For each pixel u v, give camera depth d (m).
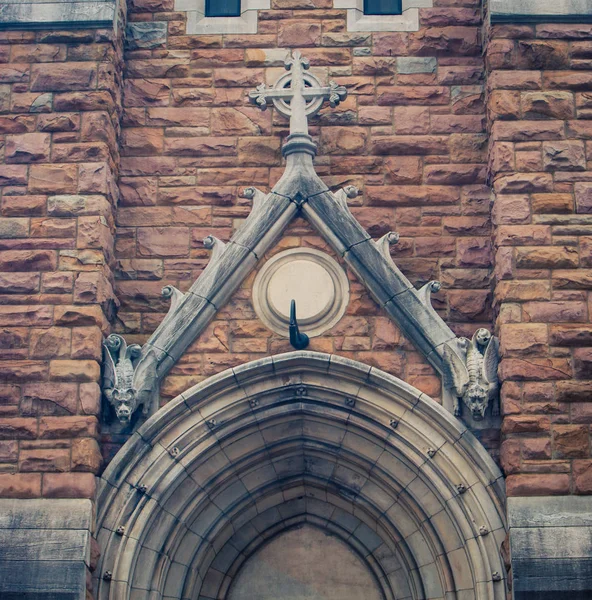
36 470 15.91
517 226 16.78
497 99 17.30
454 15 18.86
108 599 15.77
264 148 18.38
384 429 16.64
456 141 18.28
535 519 15.52
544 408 16.02
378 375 16.56
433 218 17.97
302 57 18.50
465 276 17.69
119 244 17.97
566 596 15.16
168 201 18.16
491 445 16.34
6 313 16.59
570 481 15.70
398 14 19.12
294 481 17.38
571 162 17.03
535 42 17.52
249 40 18.88
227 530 17.42
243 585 17.62
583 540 15.38
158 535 16.34
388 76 18.64
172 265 17.89
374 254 17.05
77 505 15.73
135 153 18.36
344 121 18.44
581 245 16.69
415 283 17.70
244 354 16.89
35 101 17.50
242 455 16.88
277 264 17.22
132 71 18.73
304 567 17.66
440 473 16.30
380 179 18.17
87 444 16.02
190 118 18.52
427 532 16.64
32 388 16.27
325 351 16.86
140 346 17.28
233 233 18.03
